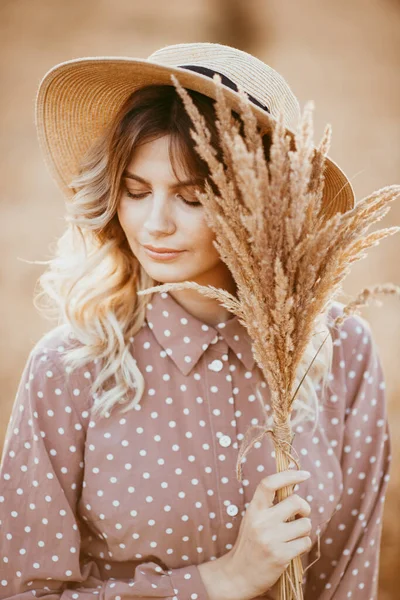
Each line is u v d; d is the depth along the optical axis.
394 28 14.42
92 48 12.71
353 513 2.06
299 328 1.58
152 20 13.87
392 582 3.60
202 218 1.75
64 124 1.93
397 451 4.50
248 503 1.90
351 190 1.88
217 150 1.72
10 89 11.33
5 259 7.31
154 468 1.87
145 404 1.90
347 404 2.06
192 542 1.88
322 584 2.06
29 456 1.89
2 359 5.58
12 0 14.10
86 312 1.92
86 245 1.97
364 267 7.05
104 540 1.94
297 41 13.75
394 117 10.98
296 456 1.94
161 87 1.73
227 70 1.76
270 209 1.48
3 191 8.94
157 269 1.80
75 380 1.90
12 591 1.90
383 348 5.62
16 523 1.89
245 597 1.79
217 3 14.56
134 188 1.77
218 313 1.97
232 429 1.90
